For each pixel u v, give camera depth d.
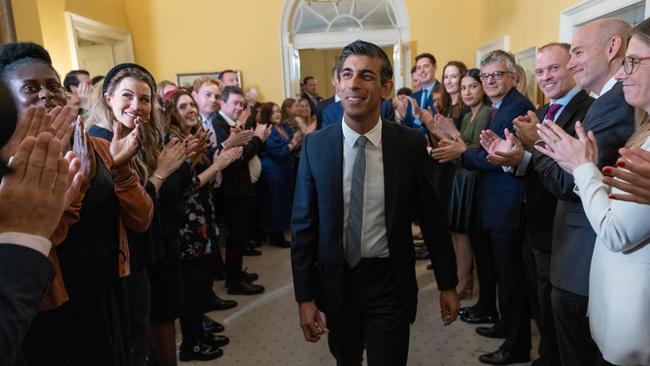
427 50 5.93
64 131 0.83
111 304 1.20
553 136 1.22
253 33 6.05
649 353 1.06
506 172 2.01
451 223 2.46
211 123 2.89
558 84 1.69
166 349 1.81
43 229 0.67
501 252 2.08
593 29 1.46
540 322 1.91
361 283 1.43
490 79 2.21
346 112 1.33
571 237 1.39
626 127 1.23
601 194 1.09
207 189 2.56
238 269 3.13
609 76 1.45
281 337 2.53
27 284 0.63
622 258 1.08
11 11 3.09
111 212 1.21
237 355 2.35
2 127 0.62
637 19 2.52
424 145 1.44
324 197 1.40
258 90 6.16
